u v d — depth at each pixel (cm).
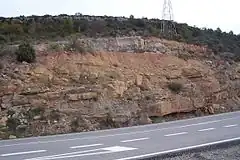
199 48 3834
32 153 1302
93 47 3133
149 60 3228
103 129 2220
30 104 2219
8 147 1492
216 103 3195
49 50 2816
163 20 4578
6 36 3173
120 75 2820
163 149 1312
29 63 2561
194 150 1228
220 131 1861
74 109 2295
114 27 3972
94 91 2484
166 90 2906
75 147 1440
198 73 3272
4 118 2056
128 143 1513
